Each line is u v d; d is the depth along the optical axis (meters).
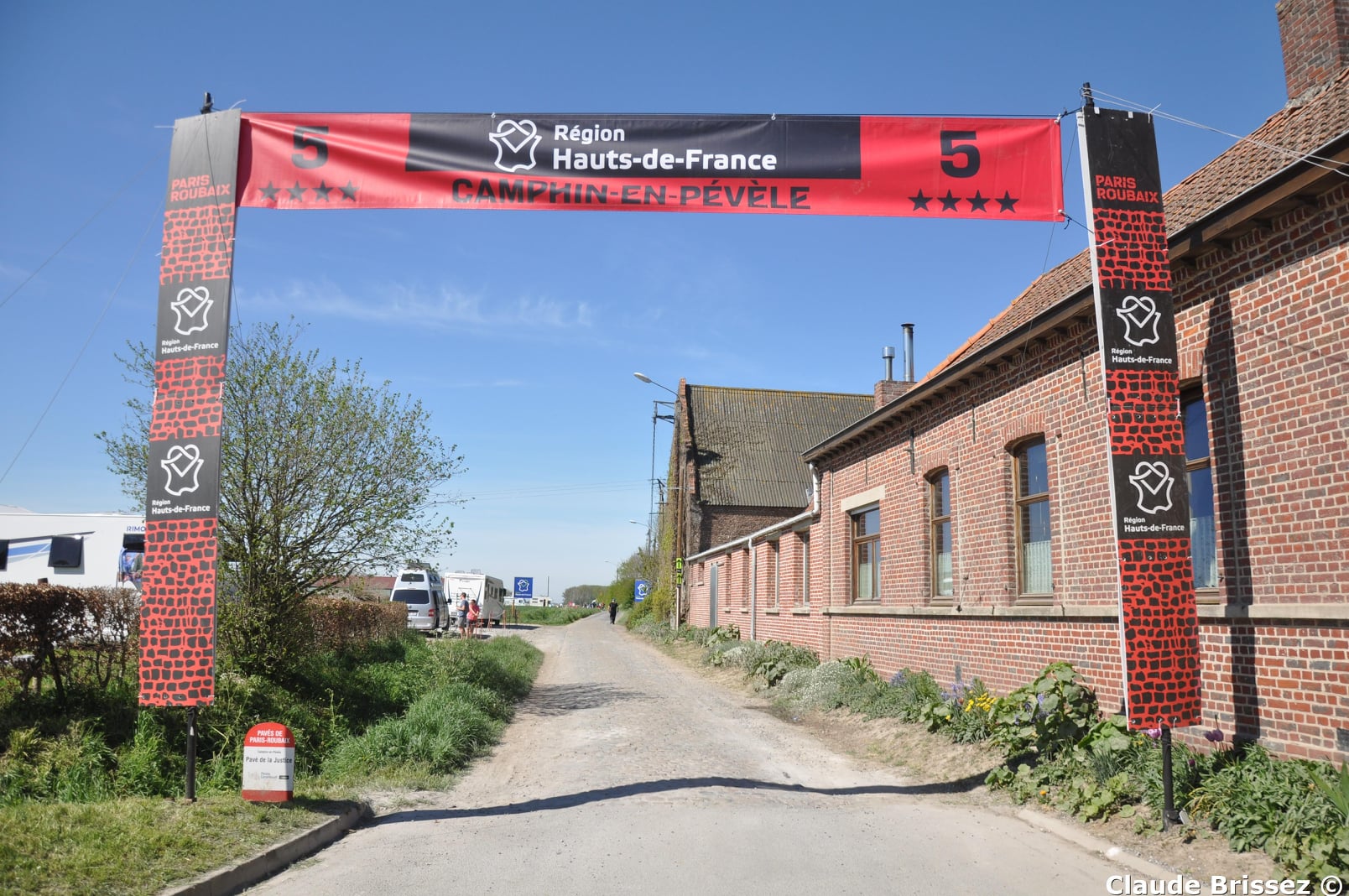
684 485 39.19
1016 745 8.60
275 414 11.81
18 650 8.20
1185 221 8.69
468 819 7.56
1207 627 7.48
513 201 8.32
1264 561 6.97
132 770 7.85
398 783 8.88
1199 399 7.94
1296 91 9.41
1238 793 6.28
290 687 11.86
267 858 5.98
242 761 8.75
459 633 33.53
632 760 10.24
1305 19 9.33
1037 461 10.61
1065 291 11.22
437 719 10.86
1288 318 6.83
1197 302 7.79
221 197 8.01
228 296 7.83
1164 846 6.19
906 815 7.50
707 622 33.16
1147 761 7.31
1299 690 6.59
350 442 12.33
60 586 8.79
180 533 7.54
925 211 8.30
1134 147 7.34
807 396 43.72
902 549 14.15
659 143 8.37
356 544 12.41
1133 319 7.09
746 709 14.84
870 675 14.61
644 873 5.86
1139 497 6.86
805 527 20.52
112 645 9.27
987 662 11.27
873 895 5.45
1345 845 5.21
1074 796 7.39
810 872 5.91
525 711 14.82
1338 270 6.41
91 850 5.52
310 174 8.31
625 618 56.09
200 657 7.36
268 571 11.73
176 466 7.62
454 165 8.34
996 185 8.30
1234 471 7.32
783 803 8.00
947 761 9.55
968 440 11.98
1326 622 6.37
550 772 9.70
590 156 8.36
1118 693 8.63
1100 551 9.05
